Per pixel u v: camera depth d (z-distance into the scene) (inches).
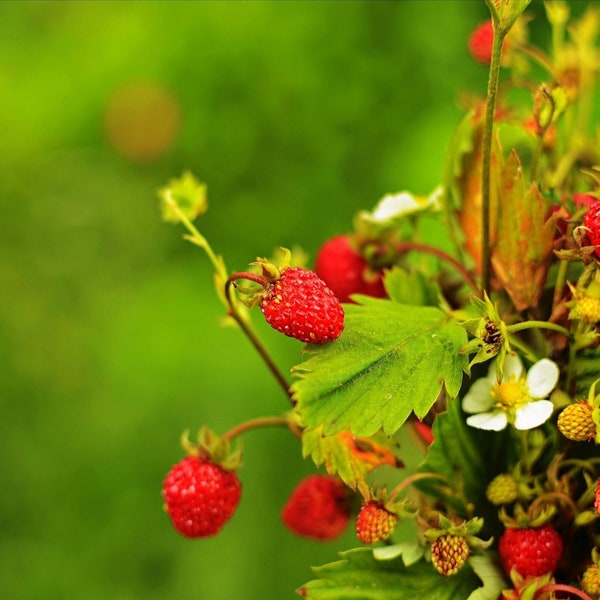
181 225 63.1
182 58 62.9
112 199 65.1
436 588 19.7
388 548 19.7
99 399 57.7
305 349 19.5
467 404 20.0
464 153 20.9
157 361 55.1
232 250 61.7
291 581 50.6
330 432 19.2
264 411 53.4
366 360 19.5
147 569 54.1
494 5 19.3
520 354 20.0
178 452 54.6
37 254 64.8
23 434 58.4
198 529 20.6
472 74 59.7
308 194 61.3
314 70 61.0
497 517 20.0
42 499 56.8
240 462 20.8
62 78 66.7
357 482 19.8
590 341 19.7
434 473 19.9
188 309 56.9
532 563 19.5
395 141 60.6
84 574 54.2
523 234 20.0
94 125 65.9
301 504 21.3
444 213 21.0
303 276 19.5
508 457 20.1
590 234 19.3
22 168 66.6
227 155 62.7
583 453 19.9
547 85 20.7
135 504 55.1
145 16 64.5
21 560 55.4
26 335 61.6
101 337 60.0
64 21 68.9
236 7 62.4
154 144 64.0
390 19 60.6
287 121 61.7
